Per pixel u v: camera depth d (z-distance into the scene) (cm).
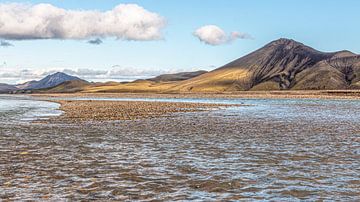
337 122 5072
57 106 9856
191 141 3234
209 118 5756
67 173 2052
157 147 2912
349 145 2994
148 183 1848
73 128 4244
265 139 3356
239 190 1728
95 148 2864
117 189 1745
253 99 17575
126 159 2434
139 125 4606
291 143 3112
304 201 1564
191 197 1625
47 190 1727
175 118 5709
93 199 1596
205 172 2069
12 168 2166
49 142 3162
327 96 19225
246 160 2395
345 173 2033
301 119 5594
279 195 1648
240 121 5231
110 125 4594
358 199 1588
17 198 1608
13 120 5284
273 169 2136
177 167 2197
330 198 1602
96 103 11494
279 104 11375
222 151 2728
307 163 2297
